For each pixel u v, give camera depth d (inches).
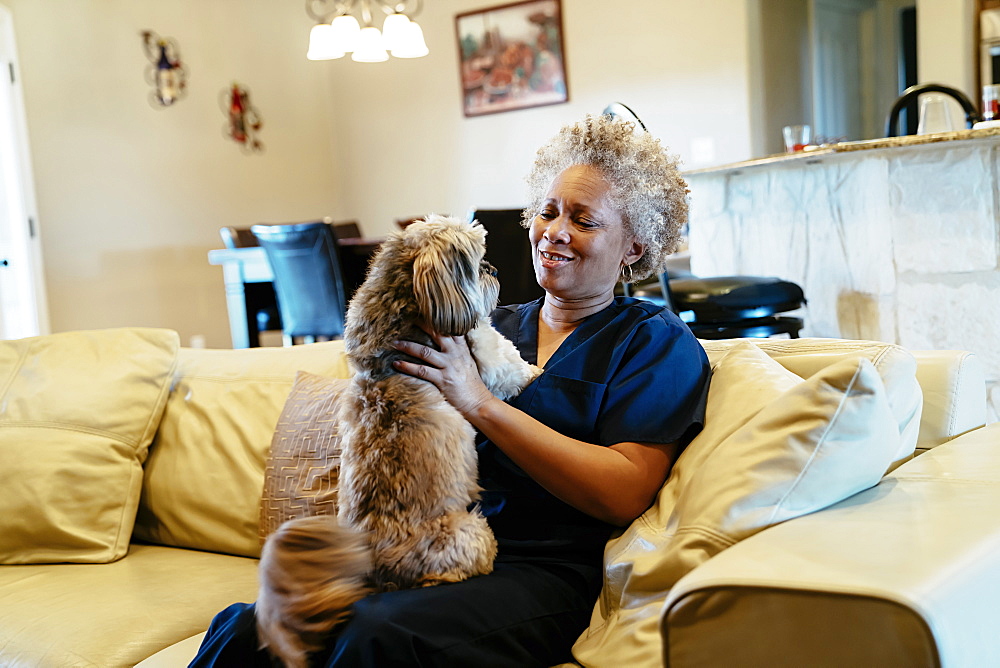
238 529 71.2
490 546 49.2
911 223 99.5
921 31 214.4
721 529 42.1
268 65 280.2
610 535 52.7
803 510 42.6
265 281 186.7
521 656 46.3
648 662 41.9
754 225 126.7
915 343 100.9
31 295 208.5
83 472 73.2
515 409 50.8
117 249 235.5
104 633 57.3
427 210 287.6
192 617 59.7
